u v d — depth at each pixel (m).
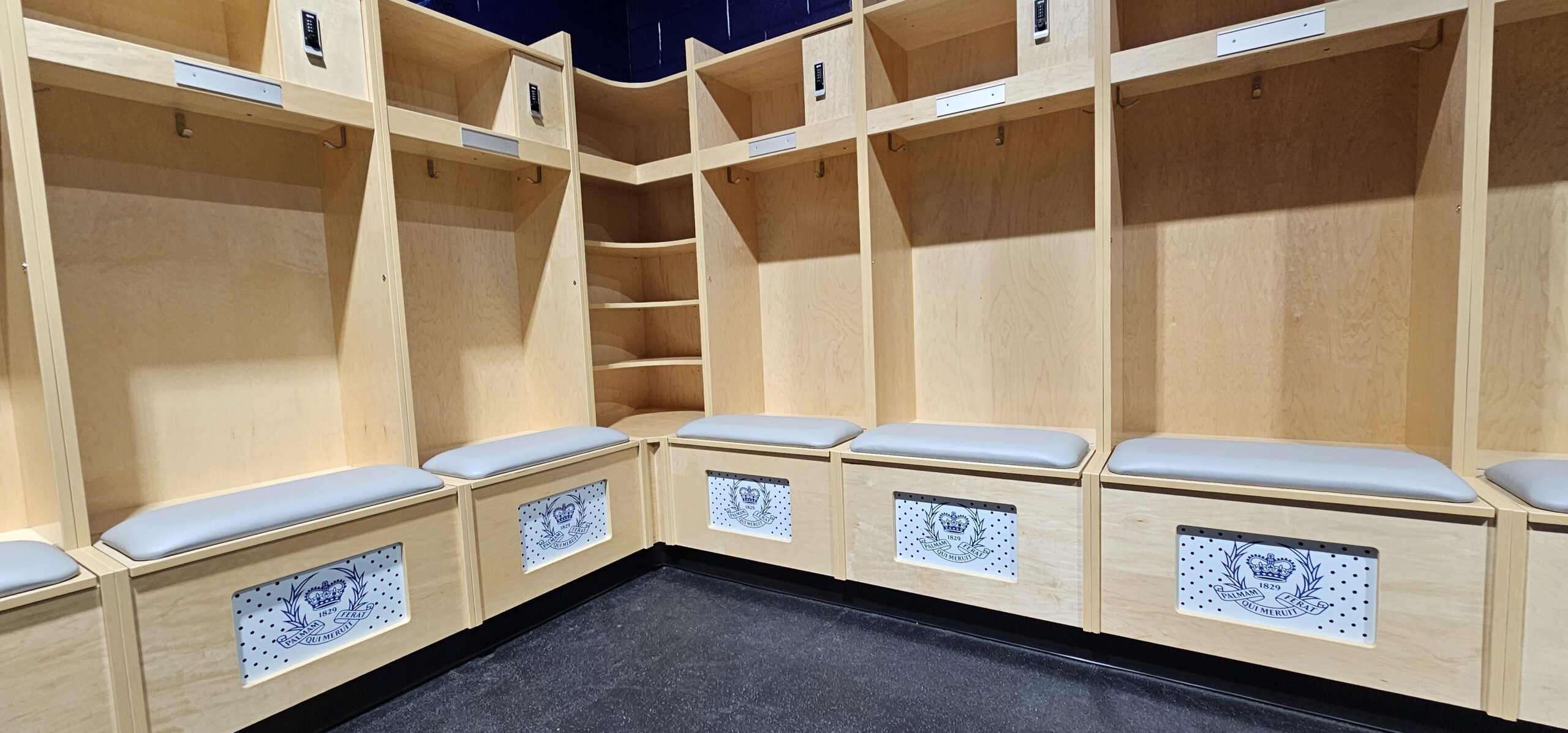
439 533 2.10
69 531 1.60
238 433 2.17
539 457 2.38
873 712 1.85
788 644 2.26
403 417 2.21
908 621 2.41
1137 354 2.40
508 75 2.59
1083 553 1.99
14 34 1.50
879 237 2.55
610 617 2.51
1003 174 2.60
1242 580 1.79
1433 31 1.79
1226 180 2.22
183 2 2.05
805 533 2.52
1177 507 1.84
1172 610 1.87
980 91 2.25
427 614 2.07
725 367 3.02
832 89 2.58
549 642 2.33
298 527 1.76
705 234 2.91
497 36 2.49
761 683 2.02
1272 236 2.17
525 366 2.99
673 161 3.01
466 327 2.77
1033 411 2.62
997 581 2.14
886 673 2.05
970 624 2.29
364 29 2.15
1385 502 1.59
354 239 2.27
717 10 3.39
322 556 1.82
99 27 1.90
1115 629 1.96
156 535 1.58
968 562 2.21
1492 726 1.61
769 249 3.22
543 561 2.43
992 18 2.49
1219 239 2.25
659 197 3.50
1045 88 2.13
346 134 2.23
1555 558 1.45
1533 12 1.68
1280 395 2.20
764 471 2.59
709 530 2.76
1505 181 1.87
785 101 3.11
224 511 1.71
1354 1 1.73
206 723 1.62
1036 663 2.10
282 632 1.76
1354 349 2.09
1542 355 1.87
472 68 2.72
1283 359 2.19
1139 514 1.89
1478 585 1.53
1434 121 1.83
